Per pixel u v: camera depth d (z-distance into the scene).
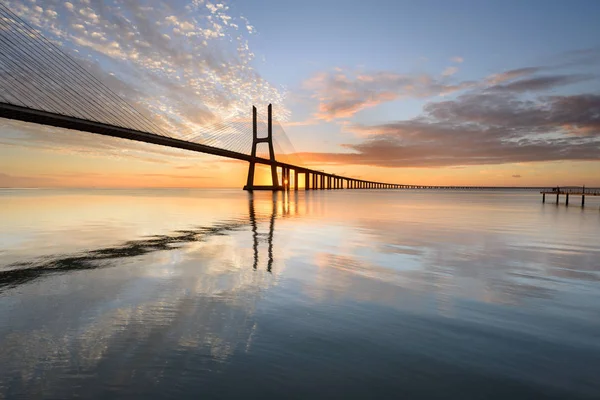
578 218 26.11
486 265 9.47
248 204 50.06
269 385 3.63
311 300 6.38
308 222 22.62
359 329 5.06
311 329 5.06
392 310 5.86
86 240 14.41
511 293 6.85
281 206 44.72
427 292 6.90
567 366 4.04
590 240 14.41
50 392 3.51
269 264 9.58
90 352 4.34
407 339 4.74
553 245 13.06
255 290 7.01
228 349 4.43
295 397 3.43
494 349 4.45
